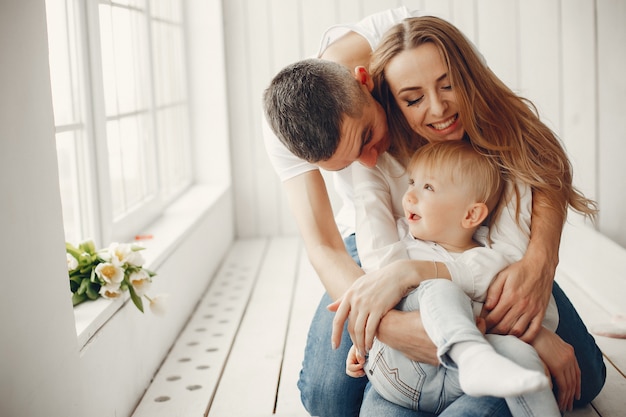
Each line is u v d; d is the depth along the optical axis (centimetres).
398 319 166
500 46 459
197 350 277
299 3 466
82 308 206
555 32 454
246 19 469
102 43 275
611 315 294
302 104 172
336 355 207
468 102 181
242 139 479
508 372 133
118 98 297
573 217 447
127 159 309
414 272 172
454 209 182
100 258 221
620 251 380
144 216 322
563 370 176
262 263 412
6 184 146
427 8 461
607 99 425
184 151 444
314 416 212
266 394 233
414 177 187
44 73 166
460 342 147
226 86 469
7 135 147
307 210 211
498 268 176
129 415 223
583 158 434
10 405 144
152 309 232
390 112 197
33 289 155
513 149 185
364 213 198
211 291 359
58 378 167
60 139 238
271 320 309
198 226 346
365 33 217
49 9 227
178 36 436
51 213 167
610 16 419
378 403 180
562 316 203
